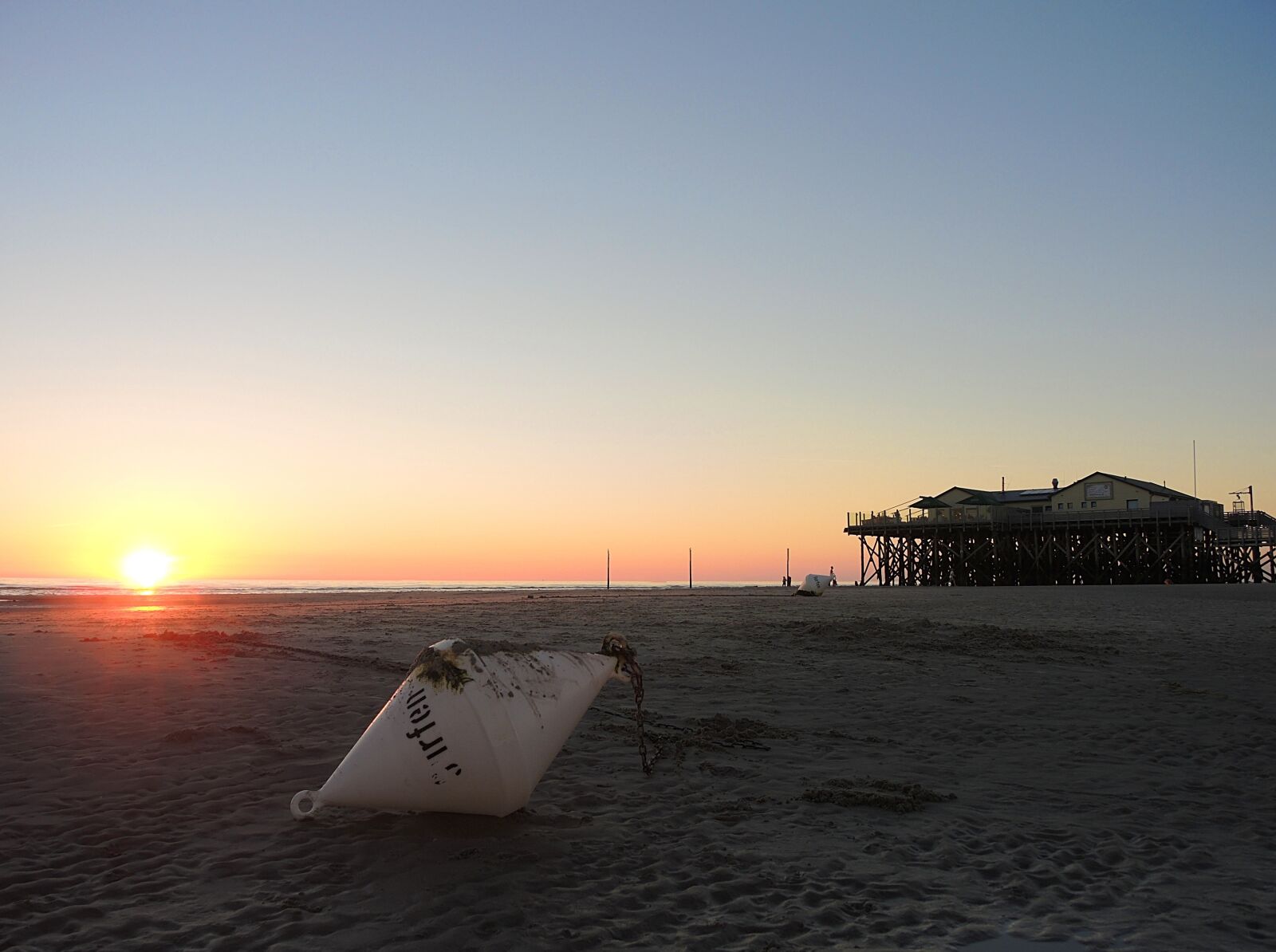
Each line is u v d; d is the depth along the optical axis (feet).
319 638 63.41
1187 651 56.18
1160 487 238.68
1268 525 236.22
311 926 15.84
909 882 18.48
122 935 15.42
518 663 21.89
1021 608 99.91
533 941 15.42
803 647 57.52
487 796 20.42
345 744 29.35
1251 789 25.98
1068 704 38.42
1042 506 233.76
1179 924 16.57
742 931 16.01
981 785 26.18
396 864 18.88
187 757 27.55
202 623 80.28
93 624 80.28
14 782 24.59
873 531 245.65
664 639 62.80
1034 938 15.92
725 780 26.27
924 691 41.34
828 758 29.12
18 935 15.33
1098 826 22.38
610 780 25.98
